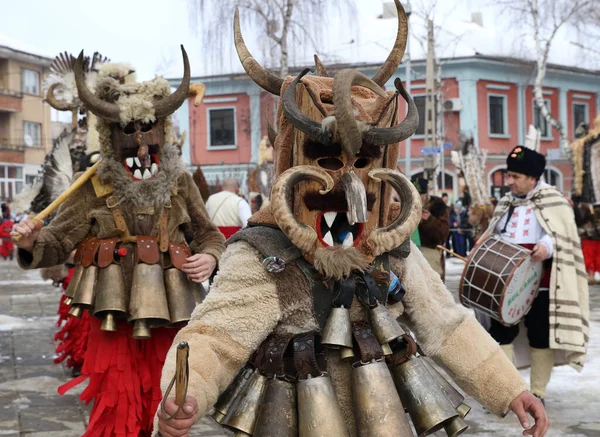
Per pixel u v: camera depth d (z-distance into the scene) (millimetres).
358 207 2459
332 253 2486
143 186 4371
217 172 39562
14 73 48156
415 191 2555
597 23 29312
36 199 6633
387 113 2611
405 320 2785
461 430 2590
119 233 4355
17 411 5664
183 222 4477
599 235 14430
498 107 37812
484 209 19719
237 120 39188
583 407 5777
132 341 4340
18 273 19266
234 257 2582
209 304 2541
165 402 2262
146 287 4238
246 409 2494
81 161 5352
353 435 2549
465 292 5629
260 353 2545
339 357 2574
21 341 8586
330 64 31578
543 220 5703
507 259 5477
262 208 2744
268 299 2516
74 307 4289
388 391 2469
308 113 2570
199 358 2414
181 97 4418
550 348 5691
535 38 30359
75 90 6391
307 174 2486
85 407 5773
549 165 38688
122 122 4340
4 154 47469
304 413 2426
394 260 2684
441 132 33062
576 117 40438
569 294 5566
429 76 26734
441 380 2674
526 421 2611
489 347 2676
